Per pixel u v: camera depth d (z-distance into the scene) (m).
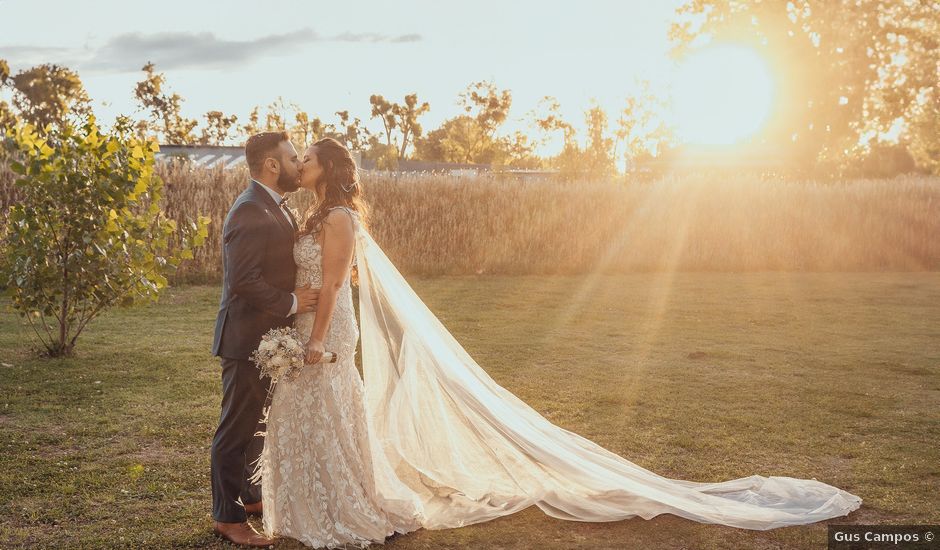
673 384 7.31
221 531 3.81
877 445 5.42
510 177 20.03
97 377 7.25
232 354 3.78
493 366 8.09
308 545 3.77
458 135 75.31
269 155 3.88
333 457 3.84
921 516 4.13
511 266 17.80
